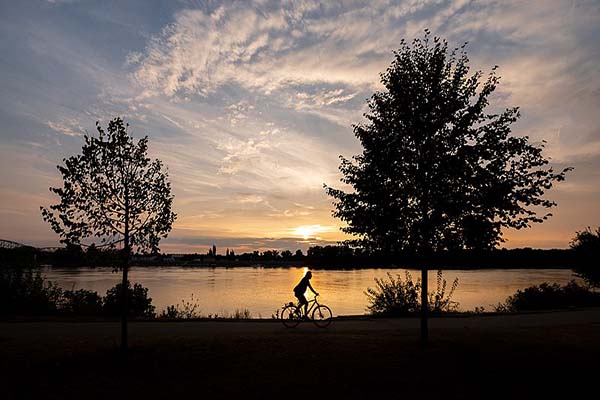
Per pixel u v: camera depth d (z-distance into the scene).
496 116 11.52
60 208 10.47
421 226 11.29
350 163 12.52
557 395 8.60
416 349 11.45
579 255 27.06
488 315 19.34
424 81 11.76
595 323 16.55
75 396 8.52
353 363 10.29
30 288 21.30
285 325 16.03
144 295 22.27
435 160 11.17
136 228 11.16
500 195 10.77
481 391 8.77
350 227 12.30
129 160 10.98
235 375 9.59
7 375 9.60
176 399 8.38
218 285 62.03
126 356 10.78
